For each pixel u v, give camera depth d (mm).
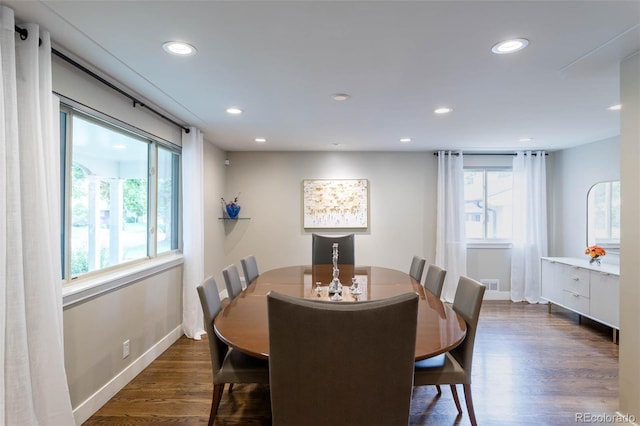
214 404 2006
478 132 4012
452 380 1945
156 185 3352
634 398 1979
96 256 2570
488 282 5340
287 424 1355
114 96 2590
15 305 1536
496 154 5309
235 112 3203
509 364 3033
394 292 2600
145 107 2959
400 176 5281
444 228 5168
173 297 3551
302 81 2426
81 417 2195
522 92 2654
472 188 5395
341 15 1602
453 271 5125
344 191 5277
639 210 1947
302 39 1830
